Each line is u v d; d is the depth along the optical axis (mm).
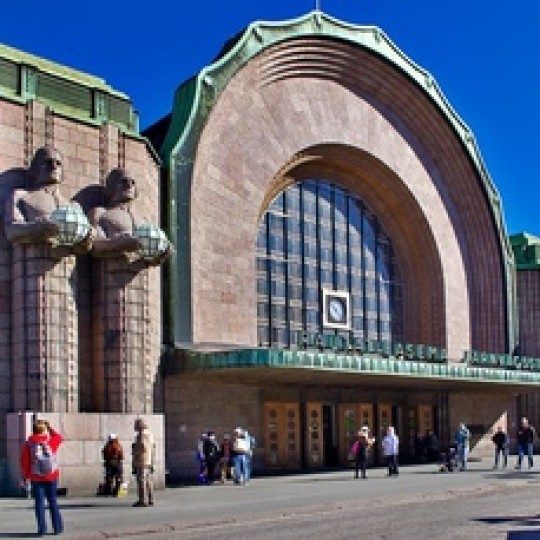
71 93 28500
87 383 27406
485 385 42188
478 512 19906
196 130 33594
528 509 20281
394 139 43406
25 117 26656
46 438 16609
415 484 28203
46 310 25500
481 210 47188
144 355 27891
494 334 46969
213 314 33531
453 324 45062
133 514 20125
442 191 45844
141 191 29859
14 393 25578
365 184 43031
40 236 25250
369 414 41312
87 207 27922
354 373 33000
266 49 36719
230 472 31125
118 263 27609
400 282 44688
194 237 32969
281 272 38312
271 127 37062
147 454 22359
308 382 37031
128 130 29828
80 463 25391
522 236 55500
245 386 35094
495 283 47281
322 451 38531
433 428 44656
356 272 42156
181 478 31469
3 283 25844
